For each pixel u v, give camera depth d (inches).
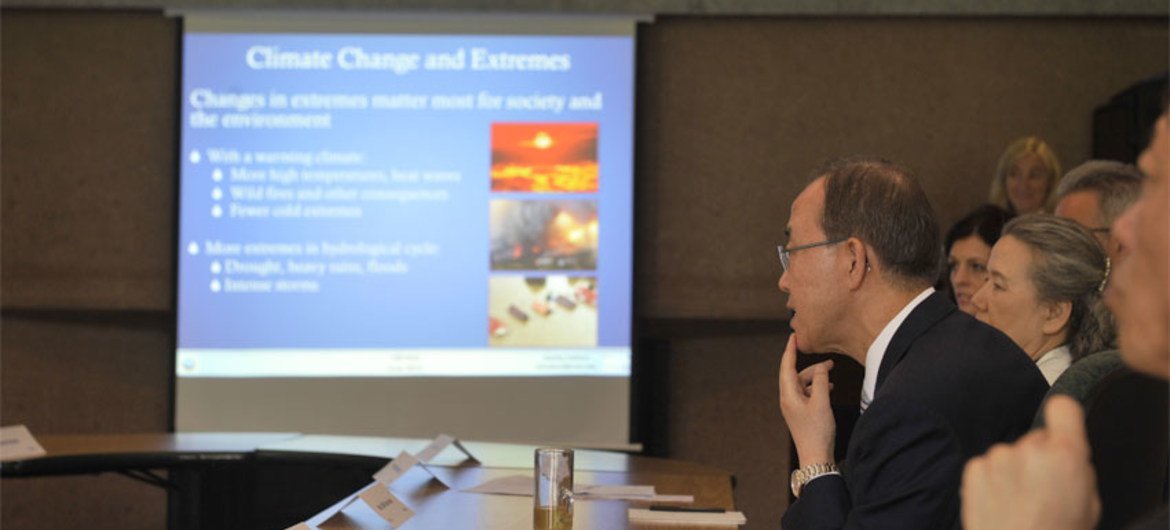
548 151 233.1
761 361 245.1
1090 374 70.6
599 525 99.7
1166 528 29.8
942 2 239.3
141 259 243.9
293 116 233.1
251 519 161.5
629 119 233.1
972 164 241.1
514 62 233.0
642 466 141.1
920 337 82.5
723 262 243.0
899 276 84.1
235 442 167.9
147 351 246.5
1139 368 29.9
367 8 236.4
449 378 233.8
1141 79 239.8
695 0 239.1
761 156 242.4
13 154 242.7
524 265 233.6
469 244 233.8
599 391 233.1
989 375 78.7
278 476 159.9
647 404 241.3
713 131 242.4
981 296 107.4
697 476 132.8
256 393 232.7
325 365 233.5
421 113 233.6
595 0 237.0
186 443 167.0
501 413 233.8
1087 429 64.9
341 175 233.6
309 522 98.8
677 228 243.4
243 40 233.0
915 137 241.4
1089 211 119.6
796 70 241.6
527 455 147.0
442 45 233.1
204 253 232.7
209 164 232.7
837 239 84.8
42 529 246.7
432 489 118.8
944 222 240.8
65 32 242.7
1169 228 28.3
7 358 244.1
